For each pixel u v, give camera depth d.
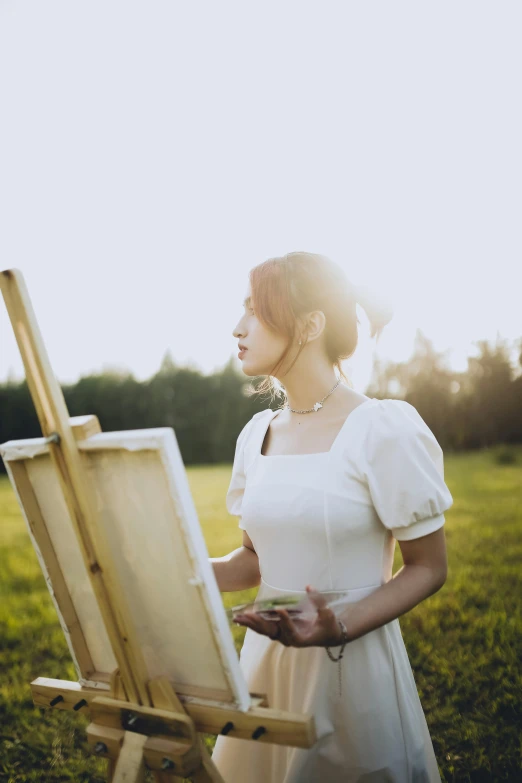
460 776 2.25
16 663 3.50
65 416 1.11
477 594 3.95
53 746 2.66
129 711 1.24
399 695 1.47
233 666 1.12
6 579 5.38
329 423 1.51
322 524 1.40
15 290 1.06
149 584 1.18
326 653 1.42
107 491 1.16
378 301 1.56
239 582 1.70
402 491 1.36
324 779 1.39
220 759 1.55
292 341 1.49
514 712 2.62
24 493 1.35
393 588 1.34
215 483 11.89
